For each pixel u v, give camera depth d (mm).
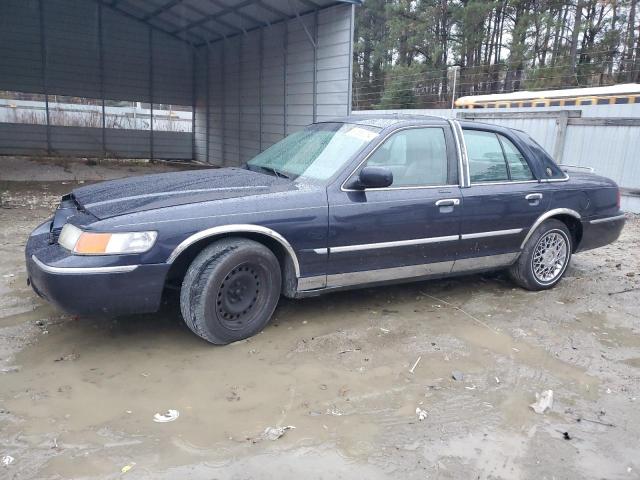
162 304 4602
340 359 3750
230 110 16953
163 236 3510
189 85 19328
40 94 16781
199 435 2832
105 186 4379
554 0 28266
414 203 4359
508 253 5062
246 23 14398
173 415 3002
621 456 2799
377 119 4715
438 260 4641
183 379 3398
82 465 2566
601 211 5582
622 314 4816
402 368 3658
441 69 31062
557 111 10734
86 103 17781
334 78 11625
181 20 15984
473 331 4340
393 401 3238
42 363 3543
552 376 3633
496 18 31078
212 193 3875
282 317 4453
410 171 4457
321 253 4051
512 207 4902
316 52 12094
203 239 3705
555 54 28234
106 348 3793
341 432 2906
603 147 10234
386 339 4113
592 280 5789
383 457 2711
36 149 17172
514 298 5152
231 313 3840
